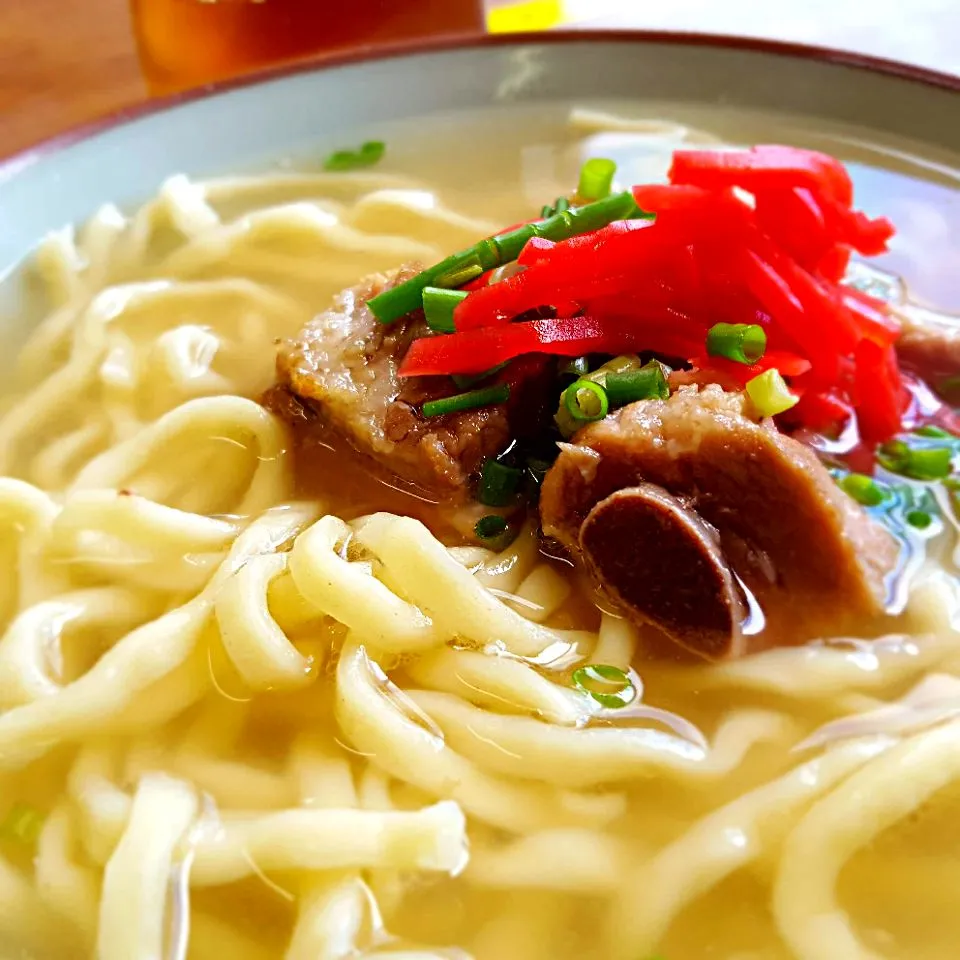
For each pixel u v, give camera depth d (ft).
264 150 0.80
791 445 0.55
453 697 0.54
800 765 0.52
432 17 0.85
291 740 0.54
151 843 0.50
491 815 0.52
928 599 0.55
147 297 0.72
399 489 0.62
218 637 0.56
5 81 0.89
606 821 0.52
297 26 0.83
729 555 0.56
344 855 0.50
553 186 0.78
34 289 0.72
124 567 0.59
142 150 0.77
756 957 0.49
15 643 0.56
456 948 0.49
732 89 0.78
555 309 0.61
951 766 0.51
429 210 0.76
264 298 0.72
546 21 0.97
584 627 0.57
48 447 0.65
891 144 0.75
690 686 0.54
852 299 0.63
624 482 0.56
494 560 0.58
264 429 0.63
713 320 0.60
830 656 0.55
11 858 0.51
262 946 0.49
